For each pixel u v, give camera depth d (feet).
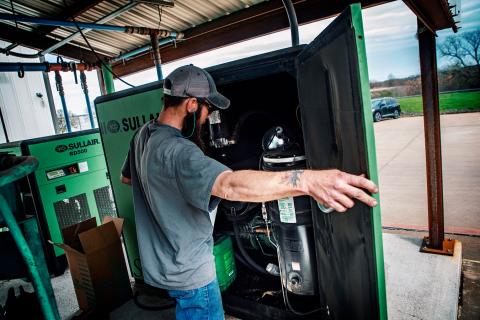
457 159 18.75
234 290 6.71
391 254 7.92
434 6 5.84
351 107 2.46
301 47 4.56
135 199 4.21
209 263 3.89
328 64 2.88
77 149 10.25
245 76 5.14
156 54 10.68
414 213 11.84
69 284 8.87
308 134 4.08
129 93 6.75
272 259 7.32
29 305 5.05
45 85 21.86
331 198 2.39
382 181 16.76
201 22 11.17
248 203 6.05
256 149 7.23
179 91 3.73
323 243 4.31
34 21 8.63
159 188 3.45
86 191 10.52
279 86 6.61
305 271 5.47
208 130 6.65
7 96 19.84
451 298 6.07
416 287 6.52
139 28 10.07
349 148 2.68
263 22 9.92
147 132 3.92
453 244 7.73
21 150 9.12
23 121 20.62
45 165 9.41
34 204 9.28
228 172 2.92
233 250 7.23
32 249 3.65
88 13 10.62
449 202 12.19
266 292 6.53
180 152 3.21
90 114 13.05
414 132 32.35
